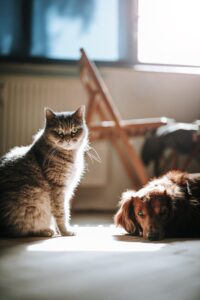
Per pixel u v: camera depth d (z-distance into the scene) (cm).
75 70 445
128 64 459
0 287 125
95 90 359
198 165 457
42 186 229
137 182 447
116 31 457
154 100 470
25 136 434
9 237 220
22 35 444
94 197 453
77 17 452
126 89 464
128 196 235
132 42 458
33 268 148
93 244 196
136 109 467
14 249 182
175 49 463
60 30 449
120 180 459
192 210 227
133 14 454
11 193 221
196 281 133
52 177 231
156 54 463
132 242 203
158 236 209
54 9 448
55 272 142
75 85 439
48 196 231
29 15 443
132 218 229
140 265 153
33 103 434
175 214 222
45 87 435
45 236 224
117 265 153
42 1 446
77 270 145
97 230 252
